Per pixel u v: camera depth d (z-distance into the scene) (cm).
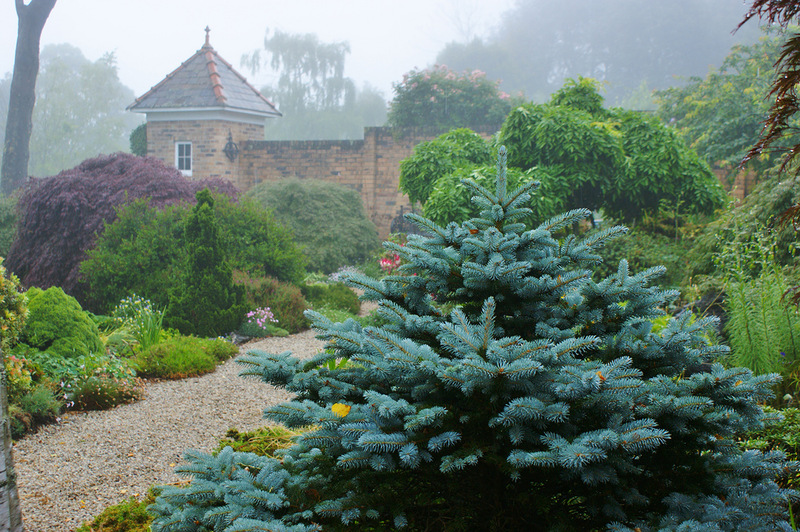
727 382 196
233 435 414
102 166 1156
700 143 1587
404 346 201
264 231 1075
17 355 524
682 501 185
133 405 523
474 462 178
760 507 183
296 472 227
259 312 873
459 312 203
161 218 948
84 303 959
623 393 183
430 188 1045
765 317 445
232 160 1870
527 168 966
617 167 941
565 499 212
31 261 1039
